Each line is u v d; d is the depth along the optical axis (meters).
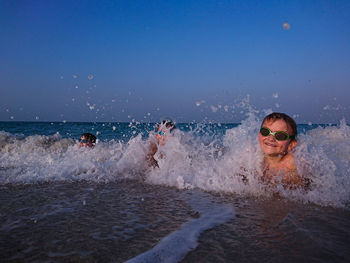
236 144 3.42
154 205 2.15
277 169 2.72
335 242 1.42
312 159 2.65
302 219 1.81
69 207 2.05
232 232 1.56
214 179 2.92
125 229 1.60
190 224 1.69
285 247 1.37
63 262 1.22
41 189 2.64
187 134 4.16
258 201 2.30
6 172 3.39
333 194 2.40
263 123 2.75
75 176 3.28
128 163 3.74
